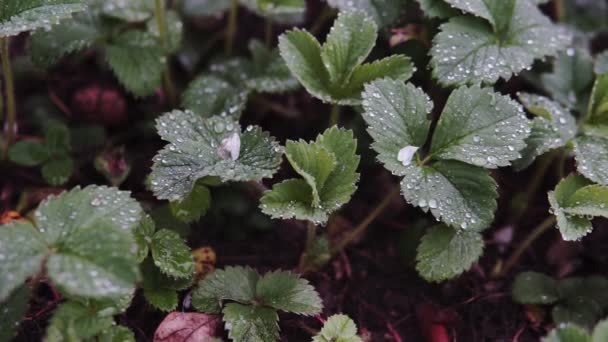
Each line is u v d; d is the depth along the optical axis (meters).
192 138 0.67
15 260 0.60
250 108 0.79
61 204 0.63
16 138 0.77
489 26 0.71
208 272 0.69
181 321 0.67
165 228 0.70
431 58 0.71
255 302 0.67
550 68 0.76
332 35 0.69
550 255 0.74
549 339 0.63
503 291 0.73
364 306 0.72
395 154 0.66
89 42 0.74
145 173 0.75
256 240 0.74
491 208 0.65
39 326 0.68
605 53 0.75
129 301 0.64
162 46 0.75
